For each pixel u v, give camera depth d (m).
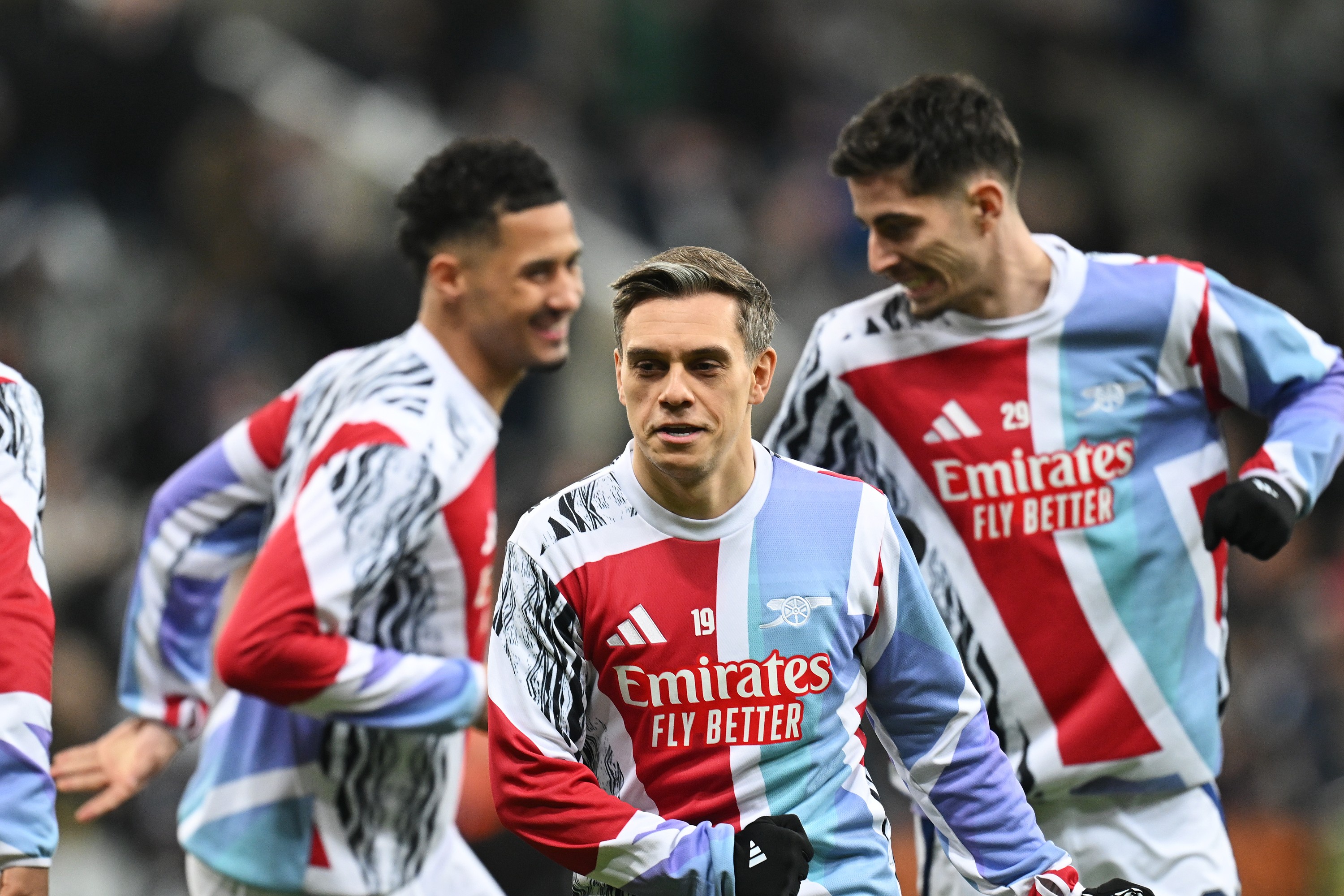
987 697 12.44
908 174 11.86
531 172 13.05
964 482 12.37
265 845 12.75
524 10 39.34
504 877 18.75
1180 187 43.16
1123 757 12.33
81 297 32.44
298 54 36.94
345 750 12.73
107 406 31.44
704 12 40.91
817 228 38.09
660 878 9.24
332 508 12.20
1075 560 12.29
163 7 34.31
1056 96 42.34
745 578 9.63
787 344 33.41
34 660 10.30
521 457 30.09
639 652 9.57
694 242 36.34
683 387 9.16
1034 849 9.90
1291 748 26.14
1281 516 11.42
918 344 12.46
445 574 12.86
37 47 33.62
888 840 9.95
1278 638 27.34
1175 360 12.35
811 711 9.62
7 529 10.38
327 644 12.05
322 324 32.47
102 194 33.97
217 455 13.73
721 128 40.44
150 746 13.80
